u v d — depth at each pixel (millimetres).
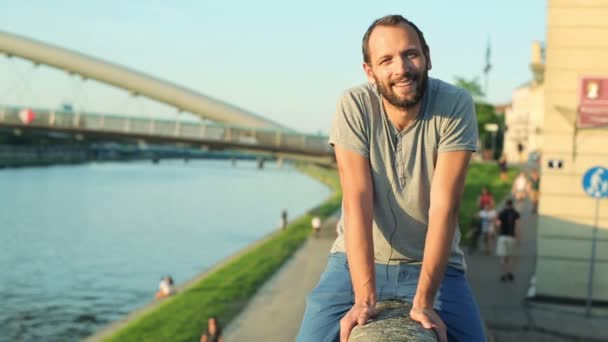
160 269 42938
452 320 2195
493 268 21344
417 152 2234
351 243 2141
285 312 21500
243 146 57000
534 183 34500
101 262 45156
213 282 27688
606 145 15461
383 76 2084
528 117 78750
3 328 29422
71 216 69938
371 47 2098
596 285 15781
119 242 53562
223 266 32469
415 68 2055
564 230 15859
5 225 61844
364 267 2084
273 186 126062
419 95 2100
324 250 35781
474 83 69062
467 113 2227
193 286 27266
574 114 15461
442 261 2092
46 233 57781
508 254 19375
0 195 90312
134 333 19688
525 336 13844
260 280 27328
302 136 56125
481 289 18234
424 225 2312
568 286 15945
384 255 2379
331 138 2320
